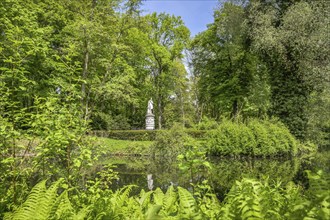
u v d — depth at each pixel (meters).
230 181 8.88
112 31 20.14
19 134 3.33
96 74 20.12
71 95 3.96
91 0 19.09
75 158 3.42
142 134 23.48
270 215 2.07
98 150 3.91
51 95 3.95
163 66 36.47
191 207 2.24
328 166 11.54
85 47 17.89
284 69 18.19
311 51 16.16
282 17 17.97
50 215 2.28
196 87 37.03
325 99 17.31
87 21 17.73
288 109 18.02
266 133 16.20
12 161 3.14
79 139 3.63
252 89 21.92
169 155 17.02
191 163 2.92
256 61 21.42
